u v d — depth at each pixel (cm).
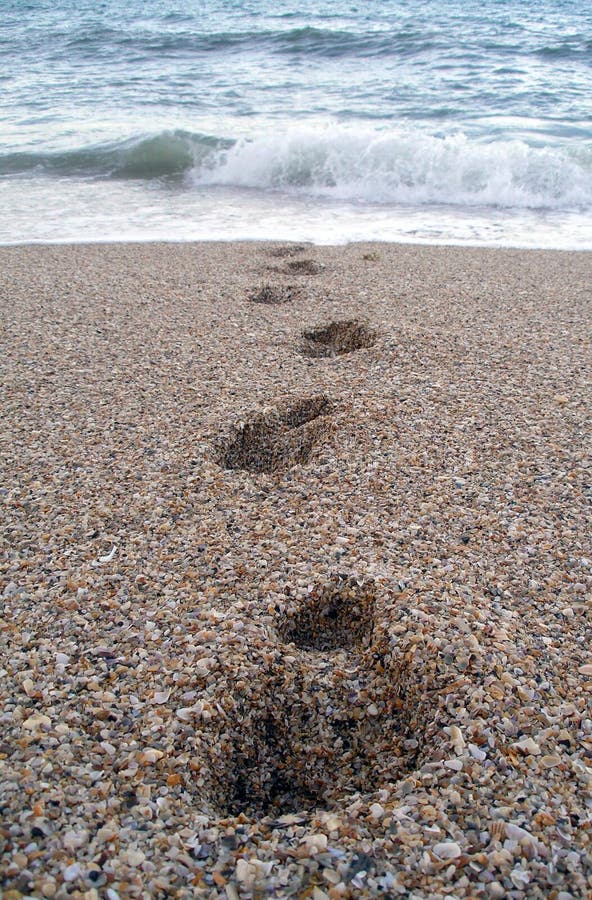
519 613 283
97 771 219
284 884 191
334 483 370
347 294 648
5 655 261
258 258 771
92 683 249
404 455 392
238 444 417
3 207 1002
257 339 550
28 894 183
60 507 350
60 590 294
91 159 1197
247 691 250
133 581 299
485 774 220
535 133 1234
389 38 2175
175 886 189
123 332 566
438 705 243
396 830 205
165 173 1171
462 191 1066
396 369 495
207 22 2797
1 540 326
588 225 936
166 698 245
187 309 616
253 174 1139
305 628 286
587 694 247
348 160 1120
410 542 324
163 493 361
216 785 226
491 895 188
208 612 281
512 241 862
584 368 494
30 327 577
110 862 193
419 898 188
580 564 311
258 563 310
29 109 1535
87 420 431
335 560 311
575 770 221
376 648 268
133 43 2344
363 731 246
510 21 2633
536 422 424
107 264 752
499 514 344
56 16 3197
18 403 452
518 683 250
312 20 2767
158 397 459
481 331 559
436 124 1317
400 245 836
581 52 1941
